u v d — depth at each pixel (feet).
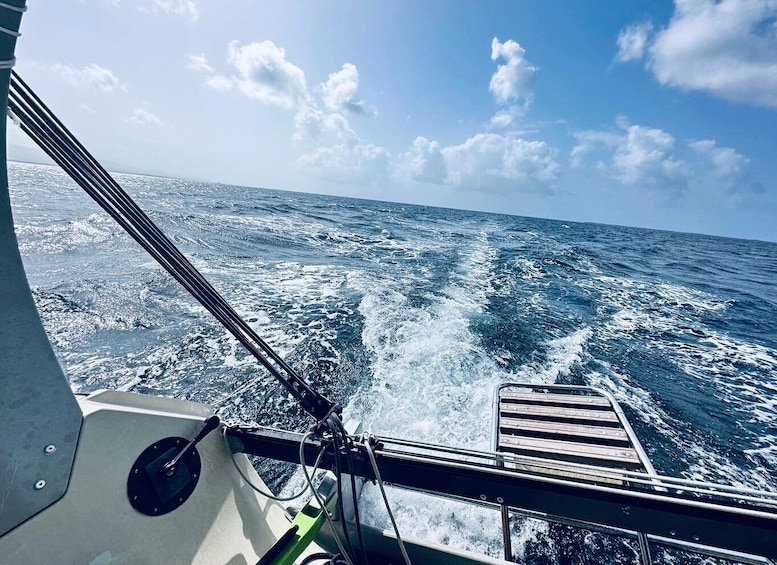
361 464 5.51
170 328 23.13
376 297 33.24
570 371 22.17
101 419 3.76
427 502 11.13
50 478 3.25
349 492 6.78
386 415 16.12
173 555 4.10
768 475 14.38
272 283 35.14
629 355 25.41
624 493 4.50
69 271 32.22
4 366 2.89
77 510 3.43
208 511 4.70
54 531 3.22
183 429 4.72
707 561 9.64
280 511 5.68
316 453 5.56
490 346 24.72
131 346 20.61
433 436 14.80
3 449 2.92
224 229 62.95
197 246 47.67
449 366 21.18
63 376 3.37
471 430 15.24
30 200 70.49
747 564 5.76
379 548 6.36
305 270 41.45
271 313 27.27
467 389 18.72
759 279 71.77
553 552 9.89
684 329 32.73
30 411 3.11
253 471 5.71
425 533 10.29
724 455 15.48
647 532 4.40
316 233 71.61
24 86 2.96
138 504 3.94
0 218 2.74
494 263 56.65
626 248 105.40
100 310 24.97
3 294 2.84
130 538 3.79
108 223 55.52
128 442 3.99
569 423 11.58
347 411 16.30
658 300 43.27
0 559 2.85
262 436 5.56
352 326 25.80
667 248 123.13
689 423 17.66
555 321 31.45
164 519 4.16
